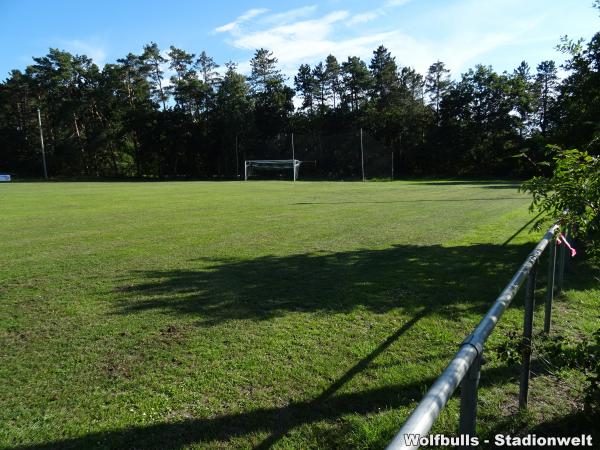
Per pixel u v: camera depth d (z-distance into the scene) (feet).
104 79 228.84
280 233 37.76
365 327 15.81
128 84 238.68
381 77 242.99
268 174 216.33
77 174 229.45
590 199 9.21
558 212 10.14
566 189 9.37
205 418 10.29
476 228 40.06
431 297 19.19
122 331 15.75
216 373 12.48
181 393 11.41
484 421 10.09
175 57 239.91
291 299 19.19
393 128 213.66
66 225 43.47
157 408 10.73
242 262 26.66
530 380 11.95
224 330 15.72
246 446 9.27
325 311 17.57
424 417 4.26
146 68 235.81
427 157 207.51
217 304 18.65
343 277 22.81
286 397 11.17
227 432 9.75
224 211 55.83
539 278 22.06
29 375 12.50
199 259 27.58
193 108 239.91
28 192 99.66
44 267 25.71
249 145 230.89
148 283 22.11
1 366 13.07
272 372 12.49
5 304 18.94
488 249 30.17
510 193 85.15
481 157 197.98
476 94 199.82
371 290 20.38
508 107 193.06
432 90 236.43
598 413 9.32
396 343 14.38
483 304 18.17
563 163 9.55
